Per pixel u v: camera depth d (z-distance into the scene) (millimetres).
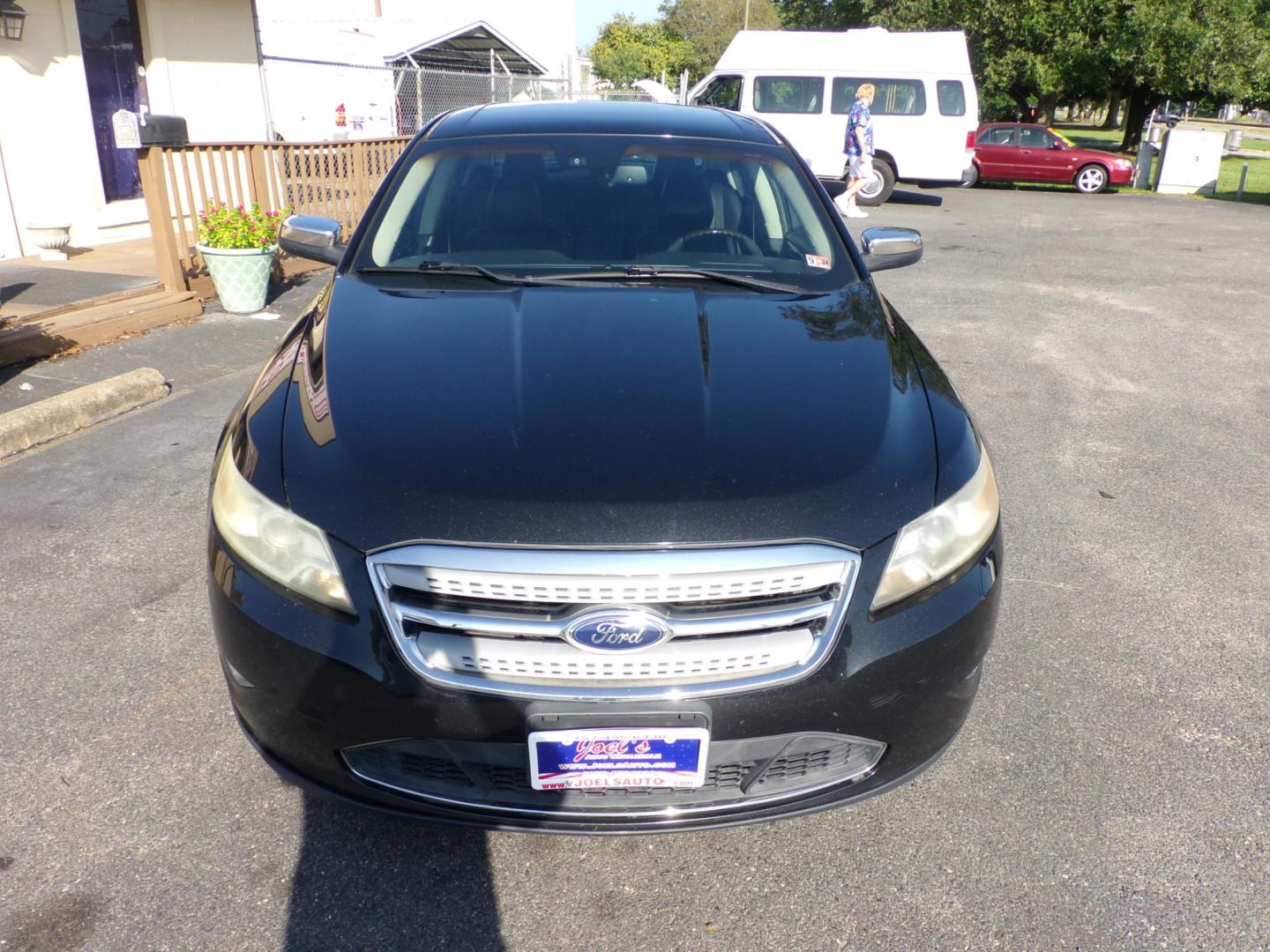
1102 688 3031
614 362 2418
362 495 2020
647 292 2855
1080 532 4113
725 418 2215
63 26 8250
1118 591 3635
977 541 2205
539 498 1969
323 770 2111
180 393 5500
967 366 6578
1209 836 2430
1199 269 10500
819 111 16812
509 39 21578
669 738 1958
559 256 3107
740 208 3320
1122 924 2166
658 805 2068
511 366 2395
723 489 2004
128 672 3002
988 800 2545
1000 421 5480
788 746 2045
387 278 2986
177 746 2682
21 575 3555
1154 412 5730
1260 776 2650
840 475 2086
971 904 2217
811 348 2564
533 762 1975
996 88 27516
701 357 2463
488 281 2939
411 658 1959
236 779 2559
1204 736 2812
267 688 2076
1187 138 19516
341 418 2219
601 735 1954
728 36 61781
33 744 2672
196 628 3240
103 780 2543
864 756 2172
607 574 1901
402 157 3508
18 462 4574
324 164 8727
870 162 14398
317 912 2162
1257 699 2996
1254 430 5449
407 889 2232
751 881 2275
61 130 8352
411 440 2127
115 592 3449
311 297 7777
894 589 2049
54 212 8367
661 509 1953
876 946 2107
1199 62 24062
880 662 2029
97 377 5629
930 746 2211
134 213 9219
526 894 2229
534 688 1939
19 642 3143
